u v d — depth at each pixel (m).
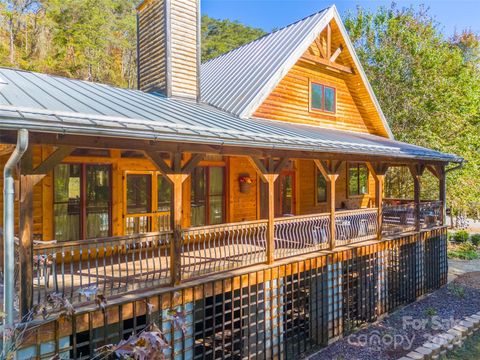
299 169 12.61
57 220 7.40
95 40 29.38
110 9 33.09
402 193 22.20
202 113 8.13
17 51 25.25
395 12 23.70
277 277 7.57
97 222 7.95
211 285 6.42
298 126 11.07
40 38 26.30
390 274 10.79
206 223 10.02
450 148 20.08
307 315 8.65
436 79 20.81
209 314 8.27
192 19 10.22
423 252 12.30
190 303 6.19
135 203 8.61
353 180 14.98
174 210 5.93
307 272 8.53
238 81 11.19
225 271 6.89
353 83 13.98
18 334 4.16
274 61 11.23
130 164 8.43
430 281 12.62
